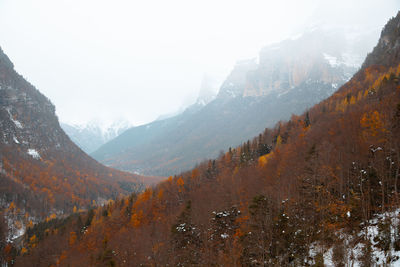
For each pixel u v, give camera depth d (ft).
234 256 120.57
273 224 114.11
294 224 114.01
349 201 115.65
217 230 151.33
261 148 368.07
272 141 391.45
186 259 141.59
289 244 106.63
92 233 295.07
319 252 100.42
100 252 221.05
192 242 151.84
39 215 566.36
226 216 156.35
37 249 319.06
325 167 146.41
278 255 106.52
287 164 210.59
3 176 610.24
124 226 291.58
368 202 107.45
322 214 118.32
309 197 133.59
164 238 190.60
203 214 193.36
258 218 120.26
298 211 127.44
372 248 87.10
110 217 321.32
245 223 144.97
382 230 87.56
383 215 98.02
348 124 200.03
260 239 113.19
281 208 127.65
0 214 467.93
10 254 349.20
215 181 327.47
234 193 228.63
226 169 361.71
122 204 378.32
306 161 171.83
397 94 202.69
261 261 106.42
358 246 93.20
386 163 118.52
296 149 233.96
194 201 265.13
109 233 281.95
